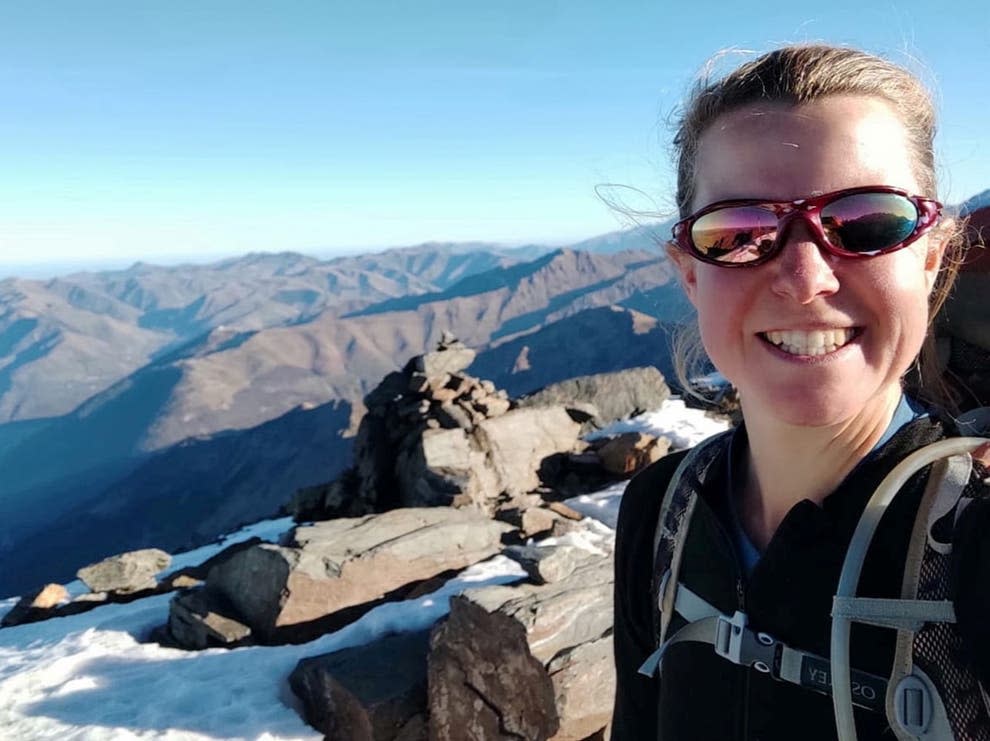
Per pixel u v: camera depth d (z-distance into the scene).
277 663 1.99
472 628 1.58
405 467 3.66
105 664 2.13
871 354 0.40
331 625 2.28
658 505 0.55
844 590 0.37
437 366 3.94
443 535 2.54
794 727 0.39
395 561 2.41
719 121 0.44
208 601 2.37
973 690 0.34
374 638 2.05
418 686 1.71
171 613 2.38
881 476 0.39
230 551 3.19
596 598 1.59
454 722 1.61
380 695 1.67
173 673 2.00
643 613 0.55
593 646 1.47
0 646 2.40
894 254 0.39
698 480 0.49
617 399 4.55
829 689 0.38
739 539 0.46
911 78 0.44
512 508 3.10
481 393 3.98
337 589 2.31
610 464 3.68
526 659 1.46
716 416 4.25
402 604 2.19
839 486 0.40
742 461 0.49
